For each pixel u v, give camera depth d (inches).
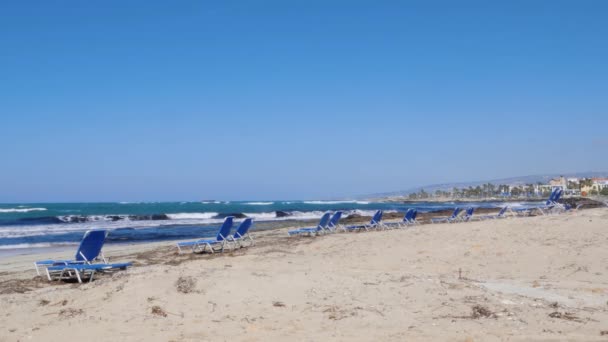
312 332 208.2
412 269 397.4
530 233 511.8
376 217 870.4
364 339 198.2
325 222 783.1
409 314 235.3
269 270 344.5
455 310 241.9
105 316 230.8
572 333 206.8
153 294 262.7
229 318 228.1
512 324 219.8
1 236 1019.3
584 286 309.6
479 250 452.8
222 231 580.4
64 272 412.2
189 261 504.1
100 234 413.4
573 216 651.5
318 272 336.5
